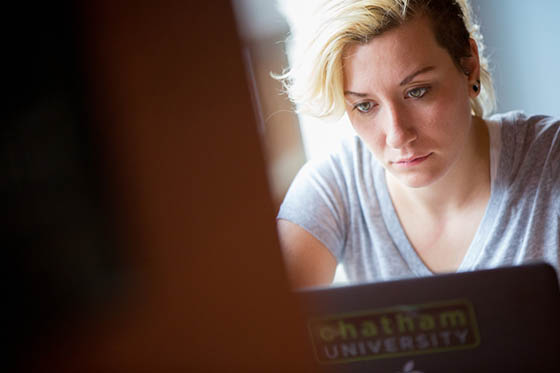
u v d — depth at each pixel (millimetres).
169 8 466
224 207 496
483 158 1118
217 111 485
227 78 484
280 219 1187
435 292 633
